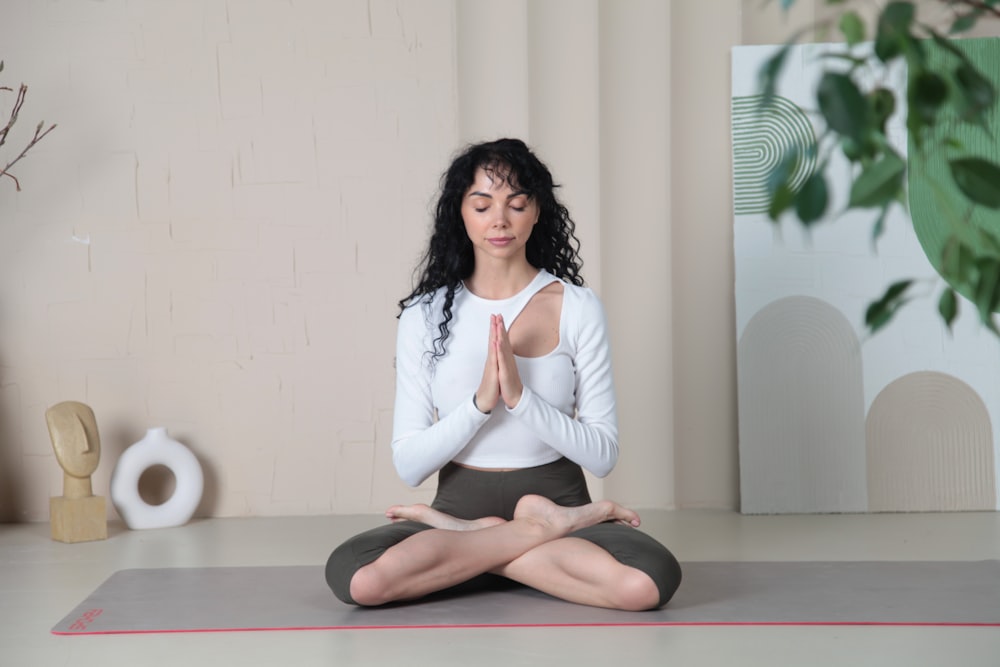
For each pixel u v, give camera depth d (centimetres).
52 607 271
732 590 274
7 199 400
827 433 395
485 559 257
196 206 402
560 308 276
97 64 400
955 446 393
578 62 405
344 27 400
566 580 255
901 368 393
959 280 76
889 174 71
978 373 391
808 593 270
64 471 369
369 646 226
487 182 267
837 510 395
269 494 407
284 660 218
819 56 74
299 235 403
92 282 403
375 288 404
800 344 395
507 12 404
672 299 407
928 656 215
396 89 401
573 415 278
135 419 405
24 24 398
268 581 293
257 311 404
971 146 368
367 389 405
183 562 324
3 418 404
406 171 402
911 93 71
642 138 408
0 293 402
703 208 409
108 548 349
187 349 404
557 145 406
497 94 405
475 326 273
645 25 406
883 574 292
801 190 74
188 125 401
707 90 407
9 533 382
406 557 250
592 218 404
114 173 401
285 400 405
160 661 219
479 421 259
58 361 404
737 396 401
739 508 407
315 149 402
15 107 388
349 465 407
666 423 410
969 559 313
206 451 406
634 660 213
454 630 237
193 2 400
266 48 401
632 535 257
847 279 392
